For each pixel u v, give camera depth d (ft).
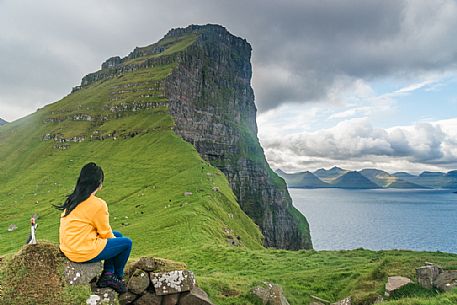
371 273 80.79
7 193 497.87
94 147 633.20
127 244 38.09
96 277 38.86
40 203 428.15
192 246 162.40
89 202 36.35
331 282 85.71
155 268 46.32
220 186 392.06
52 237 265.34
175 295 45.01
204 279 60.70
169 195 340.59
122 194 373.61
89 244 35.99
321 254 126.21
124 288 39.24
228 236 221.05
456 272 69.36
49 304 35.58
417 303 55.06
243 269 111.24
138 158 521.24
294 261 116.78
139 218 278.87
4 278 36.83
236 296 57.06
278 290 59.06
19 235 287.48
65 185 498.69
